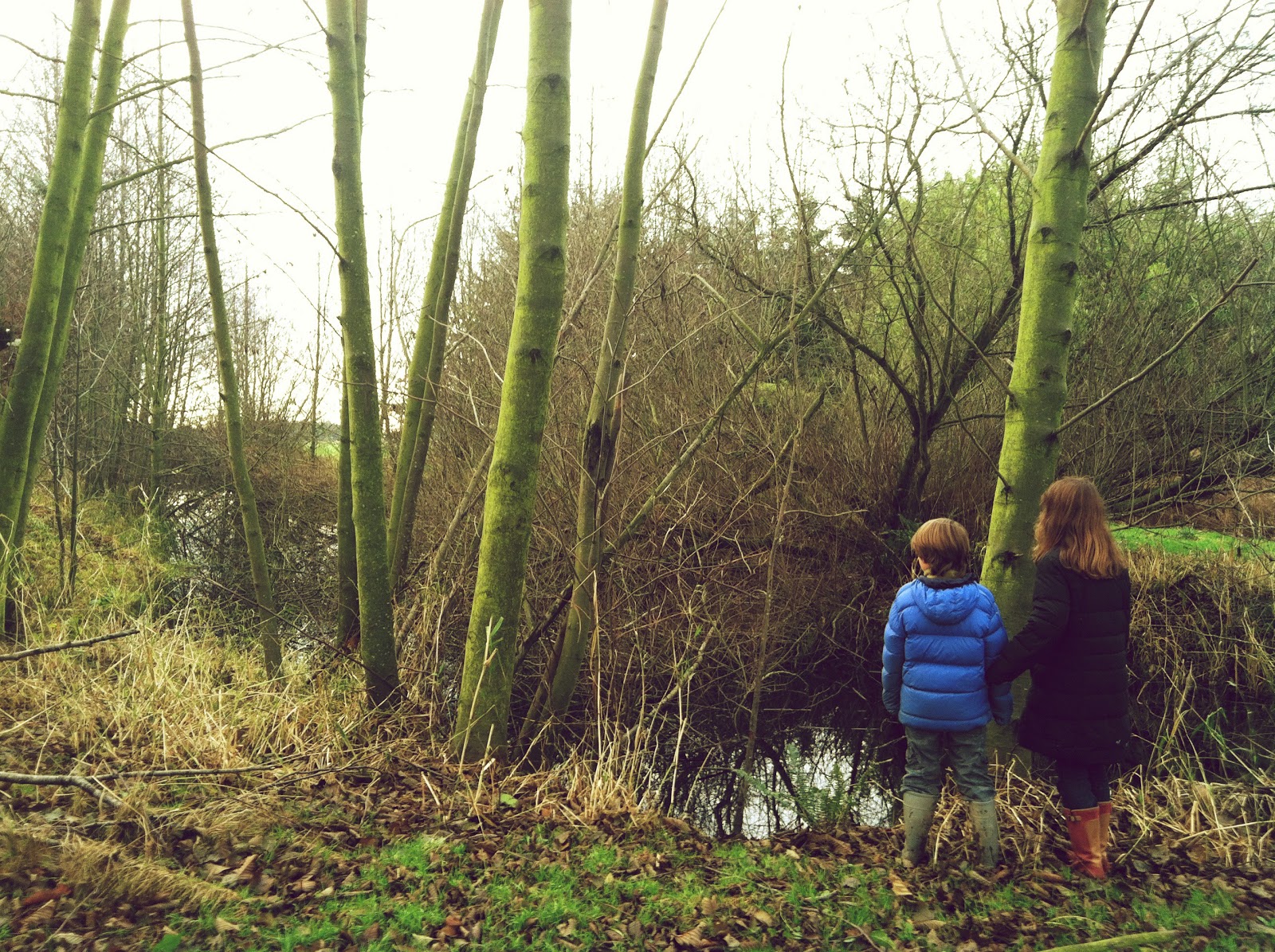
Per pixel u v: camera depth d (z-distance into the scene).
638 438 7.54
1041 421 3.87
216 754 4.16
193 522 12.91
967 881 3.31
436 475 8.68
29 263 11.88
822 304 6.34
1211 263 7.21
